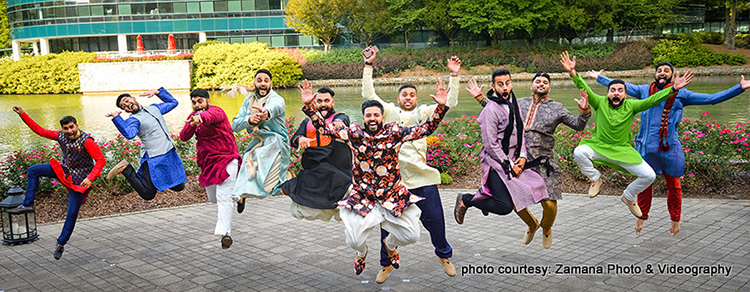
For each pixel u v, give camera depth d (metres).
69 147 5.69
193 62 41.12
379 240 6.24
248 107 5.55
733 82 32.78
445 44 49.38
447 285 4.77
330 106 4.83
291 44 48.38
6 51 58.19
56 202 8.21
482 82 40.94
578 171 8.77
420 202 4.57
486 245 5.88
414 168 4.60
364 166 4.22
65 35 47.62
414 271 5.14
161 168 5.79
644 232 6.18
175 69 40.16
